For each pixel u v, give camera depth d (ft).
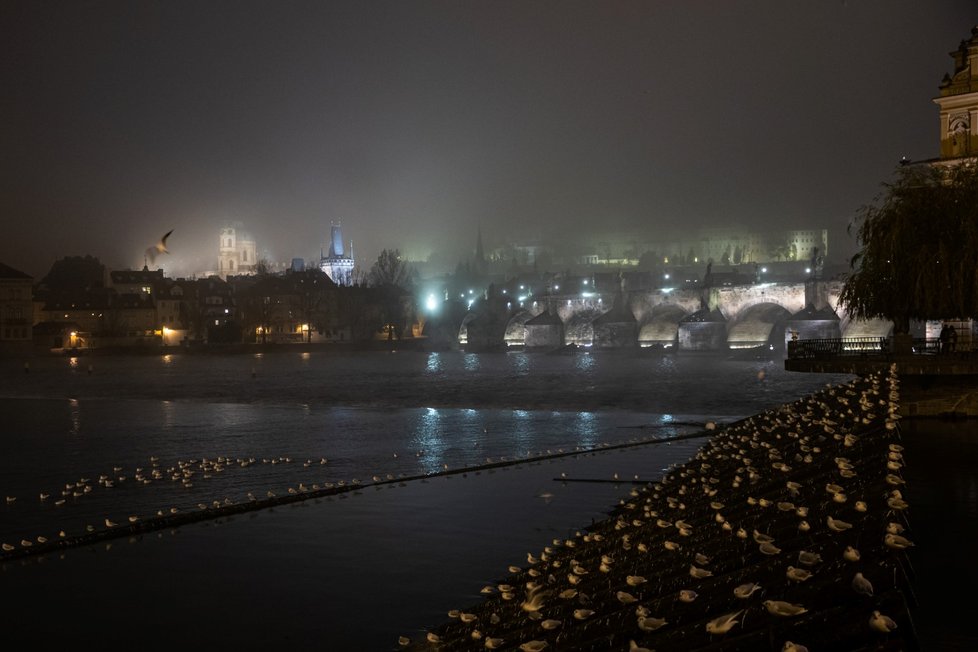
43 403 389.19
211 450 222.28
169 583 102.53
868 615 34.45
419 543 117.29
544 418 292.20
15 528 133.08
